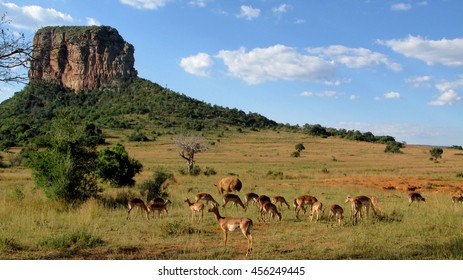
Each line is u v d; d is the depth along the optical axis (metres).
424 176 41.19
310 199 15.84
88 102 191.00
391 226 13.59
